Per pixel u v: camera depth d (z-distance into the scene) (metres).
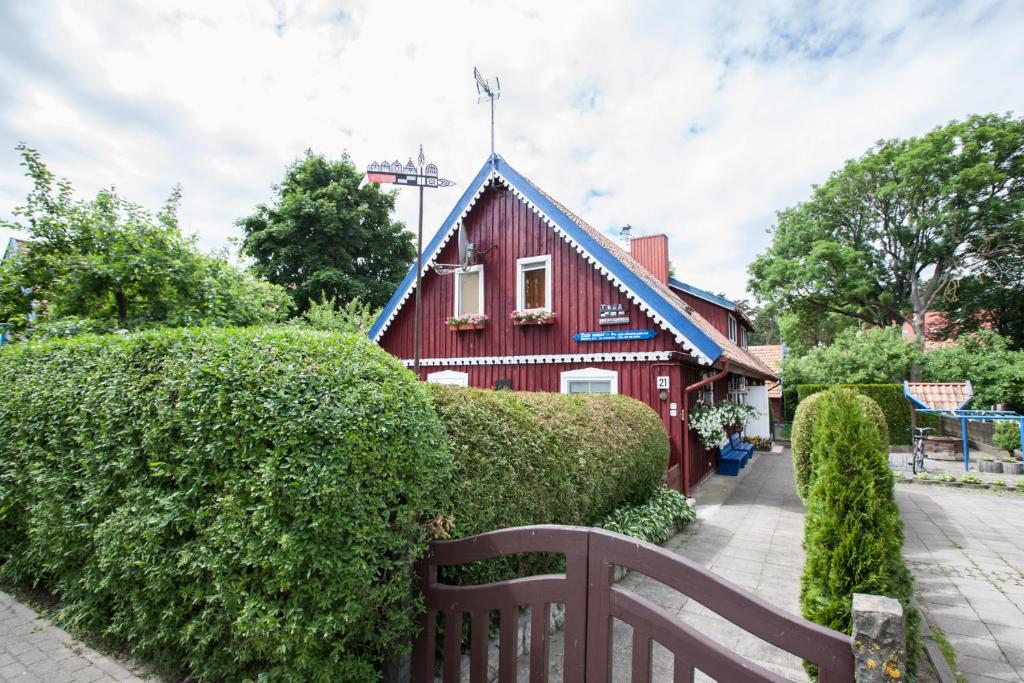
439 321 12.57
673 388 9.63
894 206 26.06
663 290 13.61
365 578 2.65
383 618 2.95
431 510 3.06
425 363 12.70
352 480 2.64
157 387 3.20
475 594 2.88
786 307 29.59
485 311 11.88
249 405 2.79
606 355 10.30
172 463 3.06
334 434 2.68
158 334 3.54
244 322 9.69
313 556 2.51
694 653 2.22
